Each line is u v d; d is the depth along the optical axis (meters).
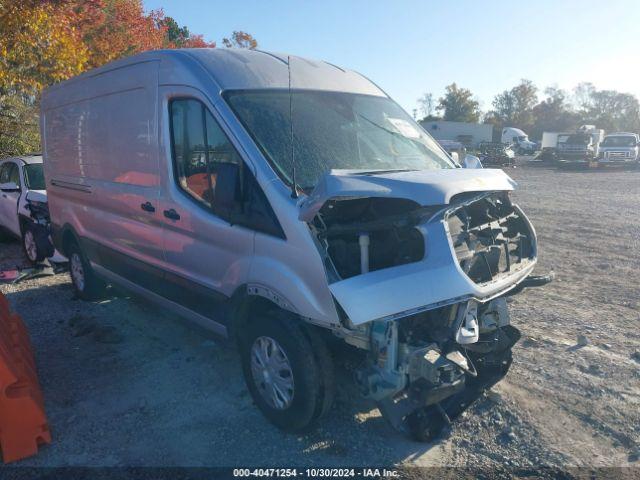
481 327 4.03
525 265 4.30
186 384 4.82
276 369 3.97
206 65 4.53
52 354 5.48
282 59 4.93
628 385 4.70
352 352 3.88
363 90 5.14
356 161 4.35
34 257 8.94
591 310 6.57
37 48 12.88
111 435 4.07
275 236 3.83
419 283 3.38
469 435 4.02
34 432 3.83
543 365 5.07
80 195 6.49
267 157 4.00
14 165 9.91
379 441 3.94
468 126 62.47
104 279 6.49
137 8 20.23
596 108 105.38
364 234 3.47
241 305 4.25
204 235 4.47
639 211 14.88
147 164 5.10
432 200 3.35
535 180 26.66
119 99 5.48
